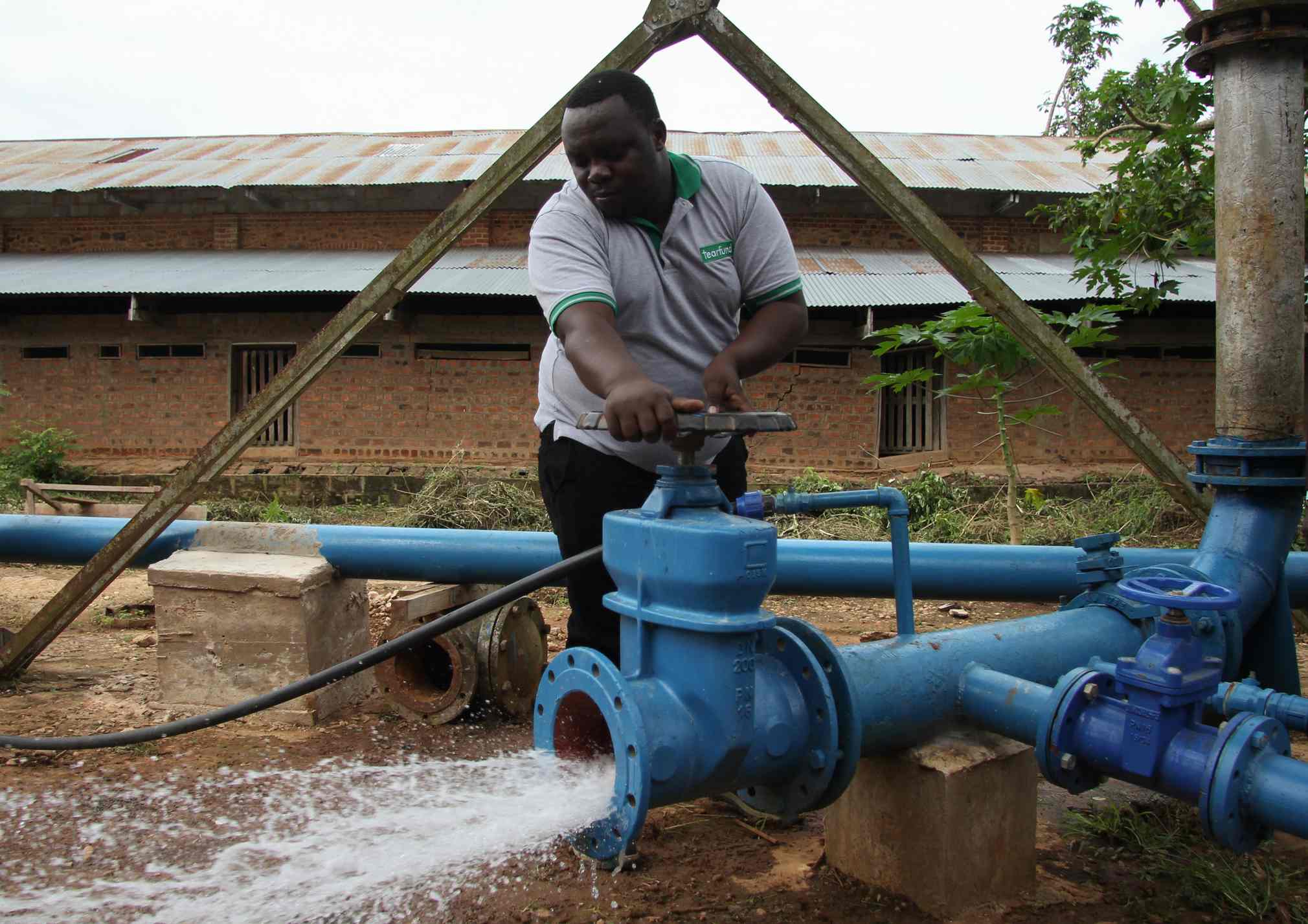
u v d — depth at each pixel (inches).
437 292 461.1
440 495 448.1
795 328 89.7
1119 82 257.4
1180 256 525.7
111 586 266.8
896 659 89.0
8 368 561.0
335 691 156.3
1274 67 111.7
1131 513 369.7
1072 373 129.8
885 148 644.1
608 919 89.5
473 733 146.0
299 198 588.1
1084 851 105.1
